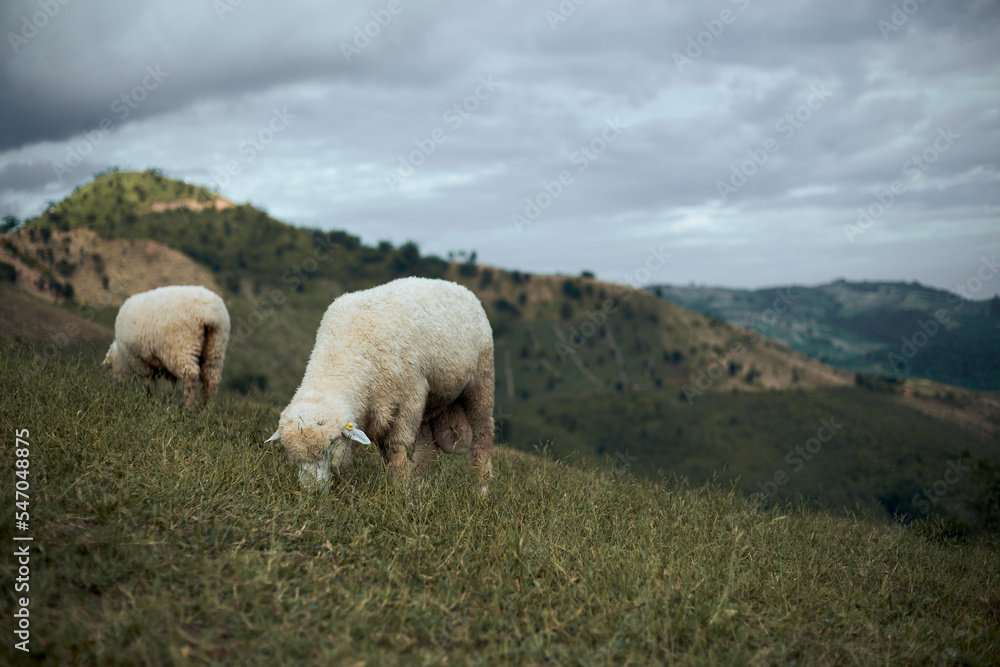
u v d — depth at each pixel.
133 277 106.75
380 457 5.68
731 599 3.83
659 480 6.76
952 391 130.50
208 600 3.02
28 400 5.12
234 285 107.25
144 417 5.47
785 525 5.77
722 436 107.31
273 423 6.44
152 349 7.84
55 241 109.69
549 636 3.18
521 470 6.51
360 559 3.80
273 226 143.50
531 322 160.25
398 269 144.12
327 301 115.56
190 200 142.88
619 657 3.15
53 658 2.54
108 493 3.94
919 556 5.70
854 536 5.98
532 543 4.21
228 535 3.80
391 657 2.75
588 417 118.12
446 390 6.16
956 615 4.36
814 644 3.53
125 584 3.13
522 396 130.38
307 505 4.36
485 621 3.32
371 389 5.54
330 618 3.09
